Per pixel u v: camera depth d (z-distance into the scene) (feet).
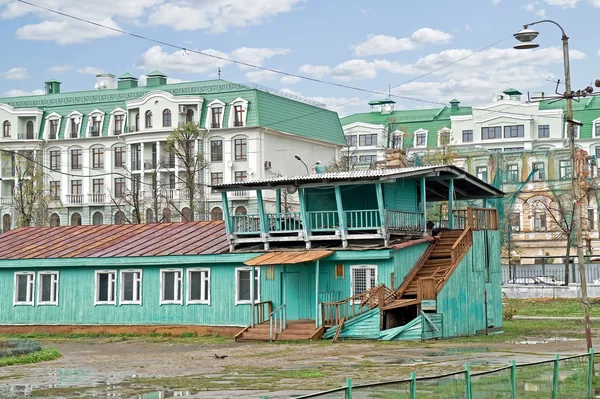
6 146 342.64
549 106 378.73
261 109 312.91
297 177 122.21
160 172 317.22
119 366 88.89
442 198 148.25
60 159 340.18
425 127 395.96
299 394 65.41
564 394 64.08
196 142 314.55
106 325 133.59
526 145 368.48
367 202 124.98
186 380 76.02
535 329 135.54
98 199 331.77
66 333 135.54
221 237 133.80
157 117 321.32
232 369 84.12
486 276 127.65
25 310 139.33
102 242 141.90
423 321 110.93
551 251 298.97
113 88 362.12
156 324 130.31
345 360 89.92
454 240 127.24
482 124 376.68
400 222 120.06
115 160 332.80
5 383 75.41
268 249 123.34
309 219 121.60
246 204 305.94
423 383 50.85
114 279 134.00
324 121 347.56
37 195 290.15
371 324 112.16
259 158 309.01
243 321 124.06
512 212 299.99
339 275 118.62
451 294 116.67
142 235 142.20
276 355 96.73
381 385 48.06
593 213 293.23
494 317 128.57
